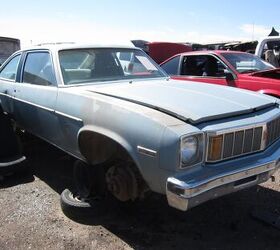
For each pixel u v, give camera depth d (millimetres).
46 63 4629
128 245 3420
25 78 5078
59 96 4137
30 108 4781
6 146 5043
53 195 4430
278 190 4496
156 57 13227
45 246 3422
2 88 5605
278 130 3768
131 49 5090
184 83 4391
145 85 4160
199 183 2928
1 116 5191
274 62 9047
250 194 4387
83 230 3668
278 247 3367
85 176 4043
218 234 3584
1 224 3791
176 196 2926
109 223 3785
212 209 4047
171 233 3607
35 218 3896
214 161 3111
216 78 7168
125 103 3439
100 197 3971
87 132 3703
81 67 4480
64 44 4754
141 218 3873
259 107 3619
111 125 3398
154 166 3051
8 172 4805
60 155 5770
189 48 13555
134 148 3193
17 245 3439
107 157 3662
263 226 3719
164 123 3021
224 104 3498
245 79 6723
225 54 7379
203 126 3088
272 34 13352
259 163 3295
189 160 2979
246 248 3357
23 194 4465
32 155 5777
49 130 4469
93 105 3635
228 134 3150
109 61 4695
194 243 3441
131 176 3502
